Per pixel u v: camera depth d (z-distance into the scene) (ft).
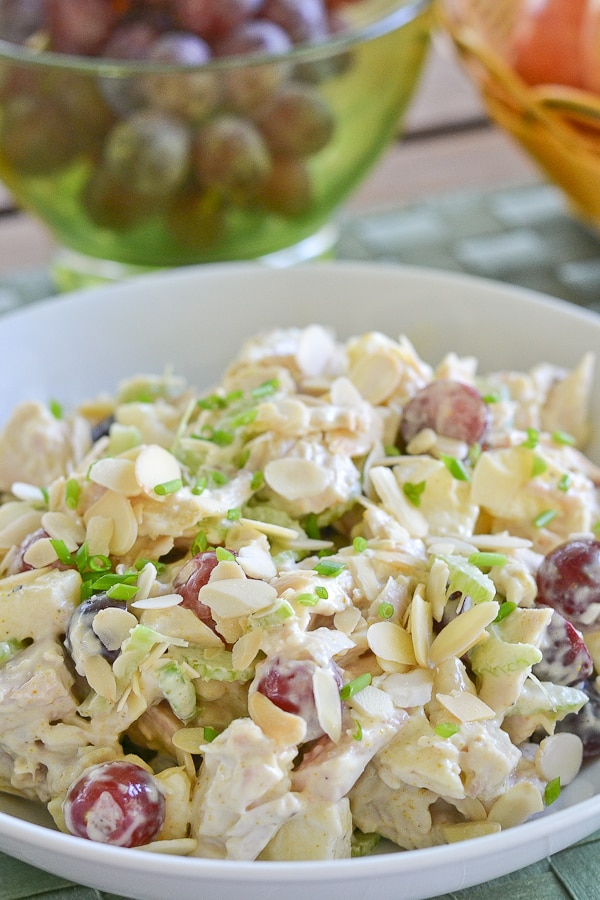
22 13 2.15
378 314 2.01
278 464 1.69
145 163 2.06
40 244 2.38
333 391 1.76
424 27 2.17
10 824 1.46
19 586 1.62
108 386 1.99
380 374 1.79
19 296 2.23
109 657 1.56
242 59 2.02
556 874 1.55
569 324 1.92
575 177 2.13
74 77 2.02
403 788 1.54
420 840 1.55
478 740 1.54
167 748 1.58
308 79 2.06
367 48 2.09
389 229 2.31
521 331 1.95
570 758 1.59
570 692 1.59
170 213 2.14
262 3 2.16
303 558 1.67
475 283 1.98
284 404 1.73
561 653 1.60
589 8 2.08
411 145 2.54
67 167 2.11
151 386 1.88
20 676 1.57
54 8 2.12
